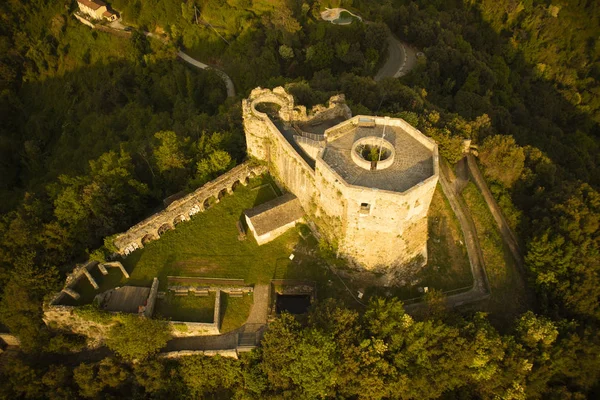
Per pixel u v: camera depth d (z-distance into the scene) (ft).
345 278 202.90
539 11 494.18
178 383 182.60
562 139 374.02
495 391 175.63
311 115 219.82
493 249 212.64
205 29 437.17
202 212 225.35
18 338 204.03
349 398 171.01
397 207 169.48
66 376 183.83
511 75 423.23
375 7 421.59
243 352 181.98
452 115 266.57
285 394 167.43
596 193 214.69
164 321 181.78
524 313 188.55
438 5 472.85
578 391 180.55
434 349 170.60
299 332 170.09
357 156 182.39
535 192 227.20
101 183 214.48
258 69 374.84
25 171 403.75
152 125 341.00
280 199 217.77
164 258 206.90
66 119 433.89
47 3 486.79
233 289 196.95
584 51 508.12
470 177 239.71
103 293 190.80
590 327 182.09
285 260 208.03
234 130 257.75
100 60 466.70
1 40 462.60
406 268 199.41
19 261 191.52
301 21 388.57
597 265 191.01
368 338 171.94
